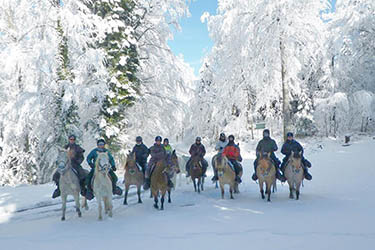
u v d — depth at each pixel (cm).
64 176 908
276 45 2384
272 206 1004
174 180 1409
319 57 2678
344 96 2822
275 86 2622
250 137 3247
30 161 1902
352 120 3155
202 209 996
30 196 1205
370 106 2892
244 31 2475
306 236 648
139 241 659
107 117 1973
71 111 1833
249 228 733
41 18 1855
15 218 938
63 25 1762
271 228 723
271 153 1211
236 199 1168
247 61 2570
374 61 3173
